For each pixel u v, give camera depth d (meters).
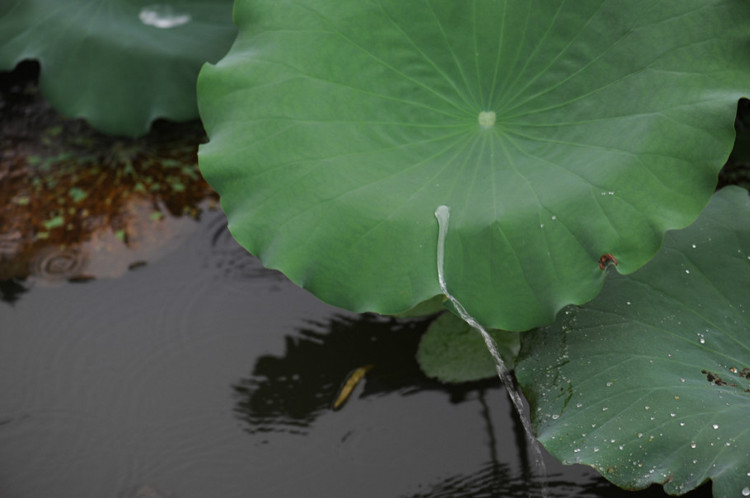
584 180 2.74
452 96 2.78
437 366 2.91
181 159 3.12
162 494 2.82
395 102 2.78
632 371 2.75
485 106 2.78
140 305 2.99
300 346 2.94
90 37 3.07
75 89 3.07
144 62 3.06
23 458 2.85
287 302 2.99
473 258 2.75
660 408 2.72
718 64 2.73
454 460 2.84
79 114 3.07
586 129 2.75
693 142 2.72
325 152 2.77
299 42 2.78
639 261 2.72
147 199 3.08
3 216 3.06
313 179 2.76
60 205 3.07
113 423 2.88
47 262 3.02
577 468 2.83
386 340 2.94
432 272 2.75
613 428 2.72
